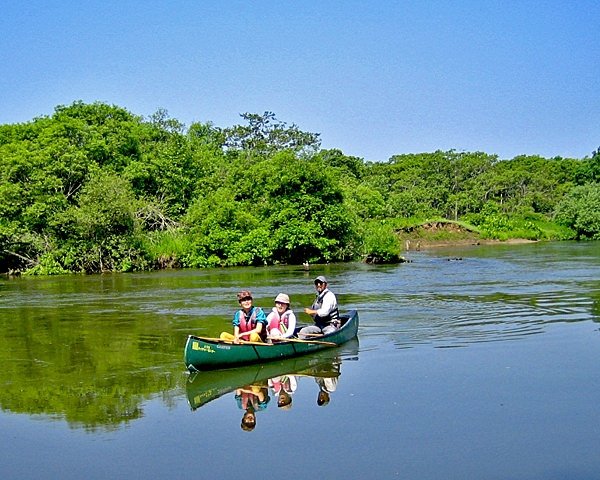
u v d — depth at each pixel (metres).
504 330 16.09
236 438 9.04
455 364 12.70
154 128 56.44
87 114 52.62
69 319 20.03
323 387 11.40
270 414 10.01
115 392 11.48
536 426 9.12
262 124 79.38
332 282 28.91
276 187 44.09
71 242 40.38
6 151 42.78
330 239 43.84
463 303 20.98
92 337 16.81
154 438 9.12
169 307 22.12
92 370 13.14
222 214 43.09
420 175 104.69
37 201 40.66
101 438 9.19
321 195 44.06
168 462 8.28
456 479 7.56
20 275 39.88
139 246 41.44
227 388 11.57
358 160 108.56
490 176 97.06
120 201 40.03
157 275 36.47
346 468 7.93
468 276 30.34
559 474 7.64
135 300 24.41
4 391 11.70
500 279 28.50
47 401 11.02
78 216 39.38
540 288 24.58
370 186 84.38
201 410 10.33
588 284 25.61
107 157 49.31
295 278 31.72
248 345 12.93
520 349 13.91
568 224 75.12
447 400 10.38
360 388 11.22
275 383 11.80
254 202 48.34
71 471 8.10
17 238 40.00
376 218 70.31
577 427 9.05
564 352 13.53
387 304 21.11
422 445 8.56
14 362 14.05
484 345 14.38
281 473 7.85
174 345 15.55
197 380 12.17
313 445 8.68
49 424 9.83
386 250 41.31
